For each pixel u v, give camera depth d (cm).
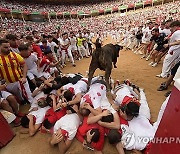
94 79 582
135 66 1048
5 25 4244
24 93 587
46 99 523
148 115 493
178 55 724
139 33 1455
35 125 491
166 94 633
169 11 4628
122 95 496
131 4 6075
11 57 528
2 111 511
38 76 685
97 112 442
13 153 439
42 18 5791
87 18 6188
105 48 597
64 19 6044
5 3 5494
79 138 434
